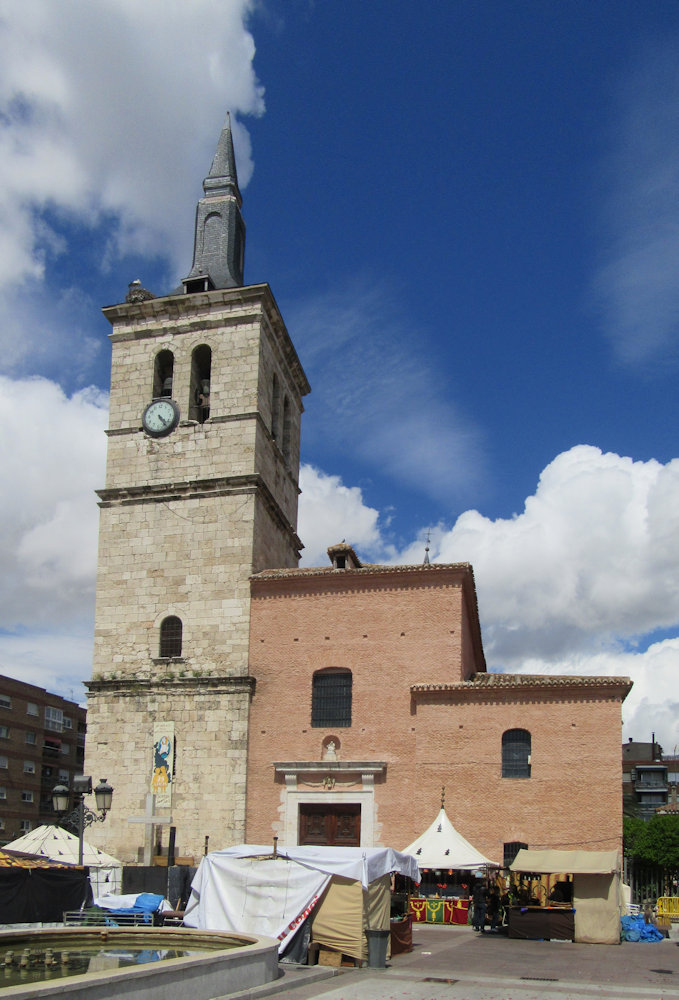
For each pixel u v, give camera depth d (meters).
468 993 19.56
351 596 43.84
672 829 78.38
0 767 89.81
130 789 43.12
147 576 46.53
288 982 20.11
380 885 26.12
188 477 47.62
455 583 42.91
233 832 41.28
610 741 38.19
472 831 38.34
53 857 34.06
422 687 40.69
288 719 42.69
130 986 14.91
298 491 56.97
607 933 31.12
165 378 51.25
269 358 51.16
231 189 55.94
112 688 44.84
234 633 44.56
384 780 40.44
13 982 18.31
